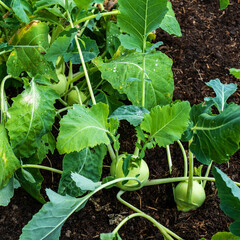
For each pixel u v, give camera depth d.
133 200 1.57
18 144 1.47
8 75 1.54
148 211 1.56
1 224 1.53
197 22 1.83
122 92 1.54
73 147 1.38
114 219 1.54
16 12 1.47
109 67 1.55
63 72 1.64
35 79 1.51
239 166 1.62
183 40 1.79
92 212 1.55
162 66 1.57
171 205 1.57
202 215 1.55
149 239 1.53
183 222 1.54
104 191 1.57
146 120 1.40
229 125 1.34
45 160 1.61
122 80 1.55
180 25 1.82
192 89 1.71
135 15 1.45
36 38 1.54
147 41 1.63
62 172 1.49
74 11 1.56
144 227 1.54
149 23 1.46
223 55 1.77
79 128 1.39
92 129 1.40
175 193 1.54
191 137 1.42
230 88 1.47
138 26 1.46
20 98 1.47
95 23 1.68
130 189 1.53
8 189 1.46
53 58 1.51
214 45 1.79
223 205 1.33
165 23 1.64
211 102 1.42
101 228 1.54
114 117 1.44
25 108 1.47
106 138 1.42
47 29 1.54
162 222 1.54
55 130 1.64
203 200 1.53
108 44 1.65
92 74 1.62
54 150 1.62
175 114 1.38
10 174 1.45
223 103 1.44
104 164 1.61
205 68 1.75
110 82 1.54
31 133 1.48
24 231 1.30
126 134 1.65
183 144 1.65
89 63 1.67
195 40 1.79
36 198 1.53
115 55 1.61
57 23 1.55
